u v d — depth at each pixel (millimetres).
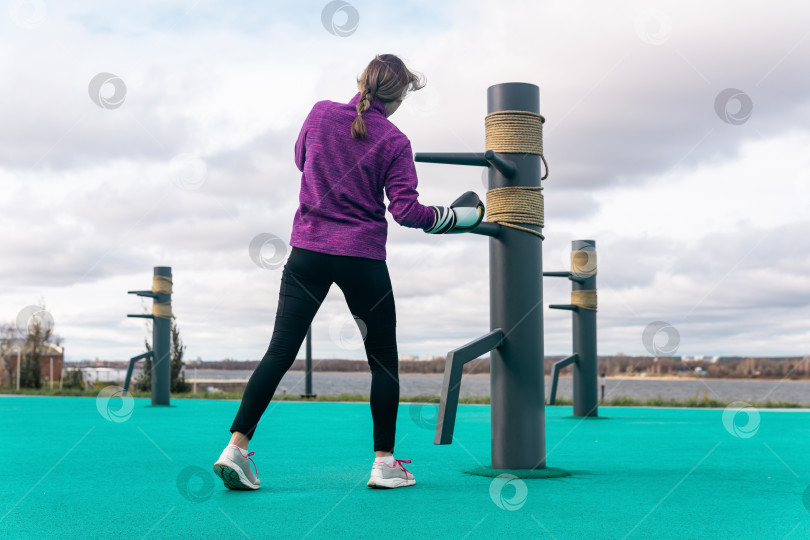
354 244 2229
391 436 2264
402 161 2301
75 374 13930
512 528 1646
